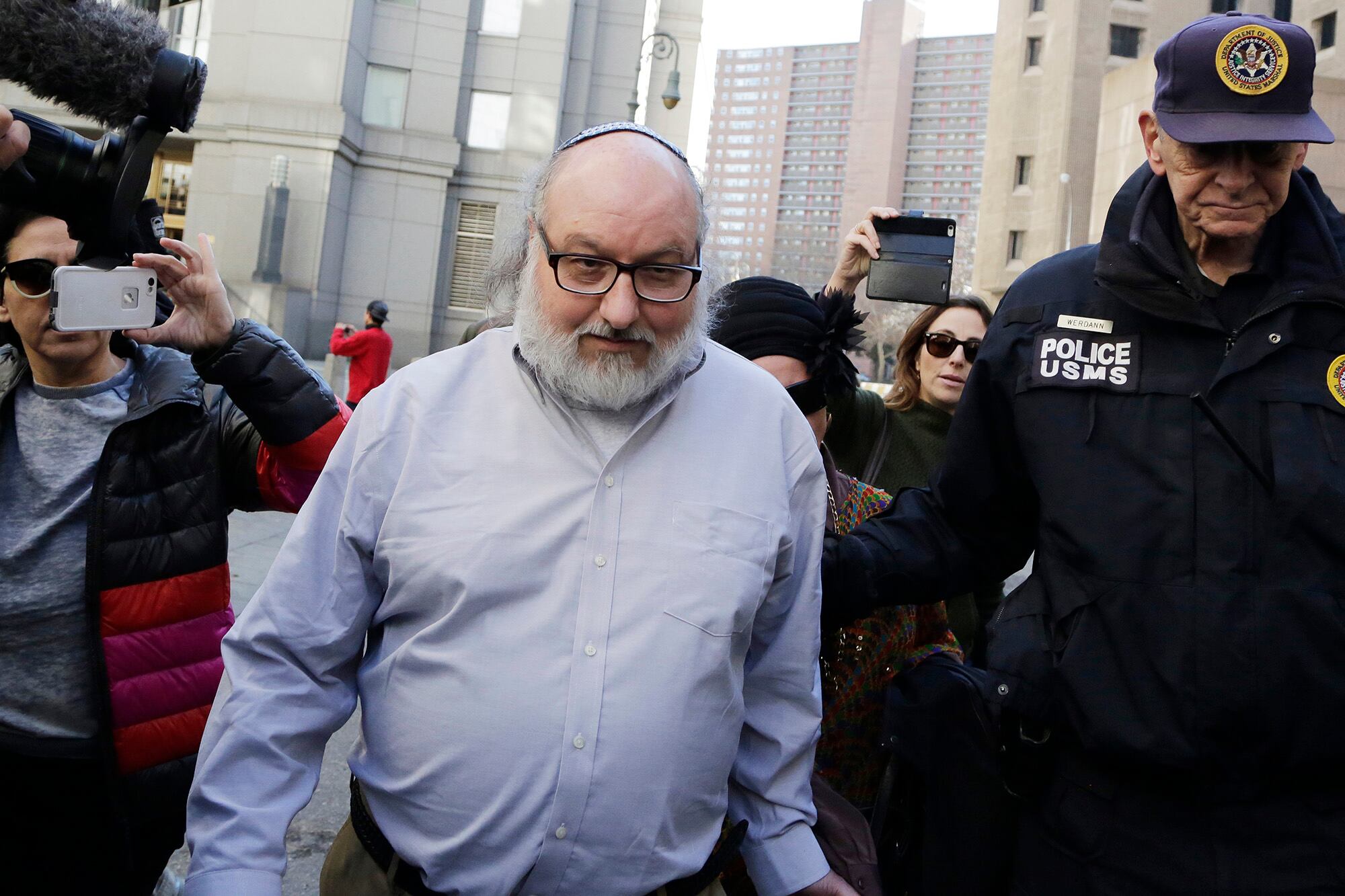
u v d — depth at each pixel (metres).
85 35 1.43
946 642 2.12
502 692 1.32
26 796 1.72
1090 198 44.09
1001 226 47.88
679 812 1.37
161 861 1.83
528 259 1.49
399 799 1.38
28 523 1.69
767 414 1.53
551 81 23.59
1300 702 1.45
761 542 1.44
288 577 1.42
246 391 1.67
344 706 1.47
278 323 21.55
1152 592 1.54
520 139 23.66
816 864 1.56
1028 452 1.69
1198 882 1.50
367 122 23.09
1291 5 29.08
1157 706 1.51
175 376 1.75
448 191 23.70
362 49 22.62
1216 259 1.61
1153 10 43.72
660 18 26.06
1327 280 1.53
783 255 183.25
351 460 1.45
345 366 14.46
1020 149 47.31
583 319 1.36
